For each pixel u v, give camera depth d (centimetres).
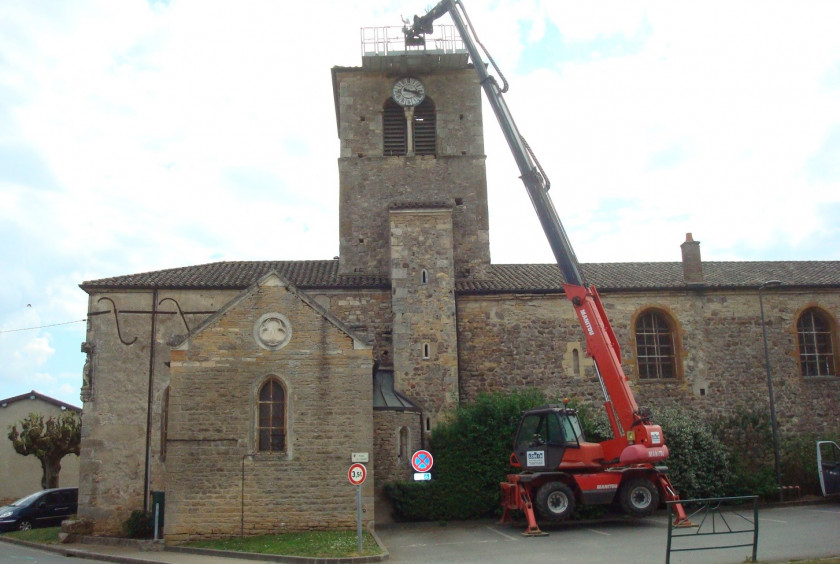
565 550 1852
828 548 1719
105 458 2802
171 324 2922
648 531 2159
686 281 3192
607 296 3119
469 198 3375
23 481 4678
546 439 2266
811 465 2938
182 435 2212
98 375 2867
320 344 2306
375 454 2589
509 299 3058
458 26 2766
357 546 1914
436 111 3475
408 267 2955
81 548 2359
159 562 1858
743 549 1741
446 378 2850
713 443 2772
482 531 2308
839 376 3184
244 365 2273
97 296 2934
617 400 2217
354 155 3409
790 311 3212
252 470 2211
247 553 1898
